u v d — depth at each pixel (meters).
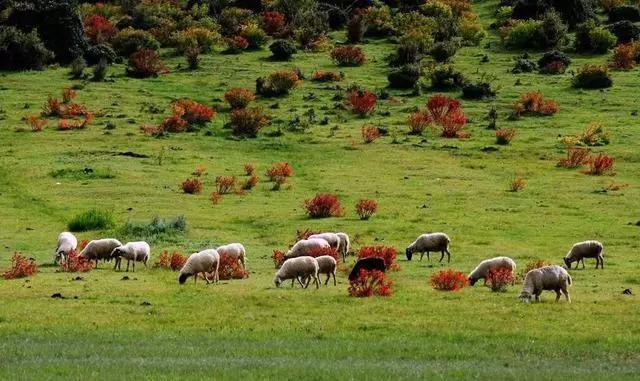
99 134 79.69
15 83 98.00
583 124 83.12
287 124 84.31
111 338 26.22
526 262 43.84
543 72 103.75
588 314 29.88
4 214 56.16
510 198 60.94
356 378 20.62
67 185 63.88
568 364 23.11
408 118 85.38
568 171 69.12
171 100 92.75
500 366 22.69
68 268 40.12
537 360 23.56
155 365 22.08
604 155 71.94
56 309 30.69
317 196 56.66
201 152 75.31
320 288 35.62
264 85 95.25
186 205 58.88
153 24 127.12
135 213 56.47
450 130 80.38
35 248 47.50
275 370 21.45
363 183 65.75
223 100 92.88
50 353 23.77
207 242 48.88
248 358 23.25
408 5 135.75
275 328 27.97
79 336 26.56
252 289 35.16
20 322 28.56
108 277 38.41
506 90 96.19
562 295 33.97
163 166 70.12
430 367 22.25
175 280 37.53
